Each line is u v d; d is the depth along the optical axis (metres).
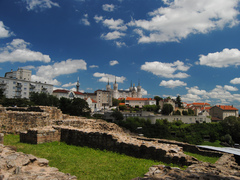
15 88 101.62
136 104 183.62
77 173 8.84
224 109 139.00
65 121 20.34
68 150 13.15
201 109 158.62
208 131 84.88
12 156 7.80
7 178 6.28
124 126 82.62
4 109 19.02
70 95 139.75
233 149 18.22
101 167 9.82
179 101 168.38
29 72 123.94
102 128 22.53
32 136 14.60
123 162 10.88
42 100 89.56
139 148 12.23
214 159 15.20
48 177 6.68
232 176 7.82
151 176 7.31
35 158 7.98
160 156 11.43
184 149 18.17
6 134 18.75
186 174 7.59
